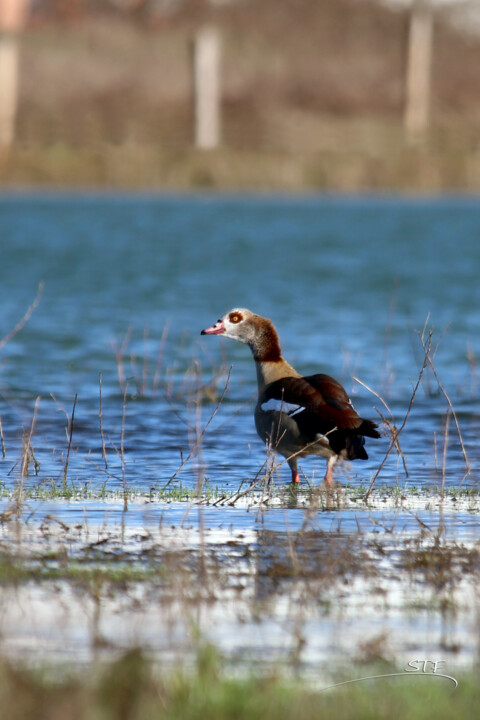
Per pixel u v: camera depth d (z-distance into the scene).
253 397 18.25
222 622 7.99
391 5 91.81
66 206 59.91
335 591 8.77
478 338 24.36
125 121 77.19
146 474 13.34
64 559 9.43
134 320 26.62
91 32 86.62
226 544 10.06
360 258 40.94
